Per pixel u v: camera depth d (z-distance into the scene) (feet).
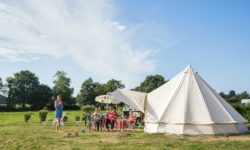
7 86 332.80
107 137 46.39
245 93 311.27
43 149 35.22
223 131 51.49
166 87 59.06
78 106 331.77
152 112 55.11
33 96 332.80
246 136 48.91
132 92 61.46
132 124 66.69
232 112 55.77
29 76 334.65
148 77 306.76
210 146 37.14
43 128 64.18
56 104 57.77
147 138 45.29
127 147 36.19
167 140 42.88
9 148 36.29
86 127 67.72
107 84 348.79
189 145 37.88
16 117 149.79
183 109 52.47
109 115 60.03
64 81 343.26
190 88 55.93
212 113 52.31
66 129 61.87
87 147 36.32
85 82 350.43
